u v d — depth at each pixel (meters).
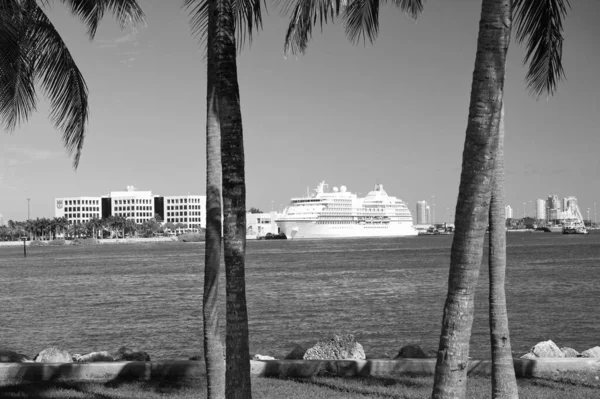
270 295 47.19
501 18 6.14
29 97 13.08
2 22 11.35
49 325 34.47
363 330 29.92
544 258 94.06
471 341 24.89
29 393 12.70
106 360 16.48
